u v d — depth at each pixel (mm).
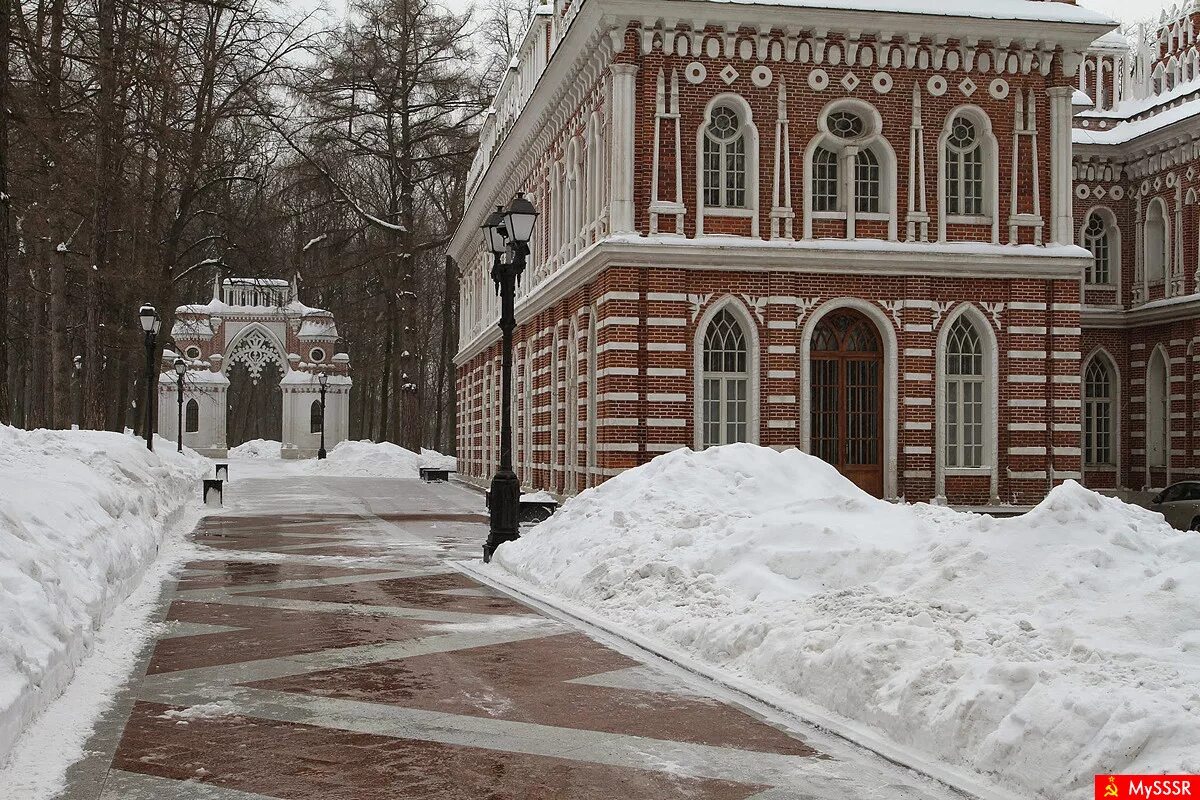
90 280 40875
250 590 15695
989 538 10859
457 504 35344
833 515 14477
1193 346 37000
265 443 80750
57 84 30969
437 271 78312
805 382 28234
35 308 50750
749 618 11148
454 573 17812
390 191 63062
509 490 19359
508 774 7590
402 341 63312
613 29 27453
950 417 29406
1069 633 8523
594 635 12367
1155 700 6930
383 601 14773
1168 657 7891
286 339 77062
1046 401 29484
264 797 7070
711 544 13945
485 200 48375
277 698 9547
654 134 27656
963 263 28828
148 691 9719
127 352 46625
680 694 9766
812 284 28391
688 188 27922
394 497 39000
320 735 8461
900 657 8820
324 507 33594
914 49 28875
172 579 16797
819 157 28984
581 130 31516
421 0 59250
